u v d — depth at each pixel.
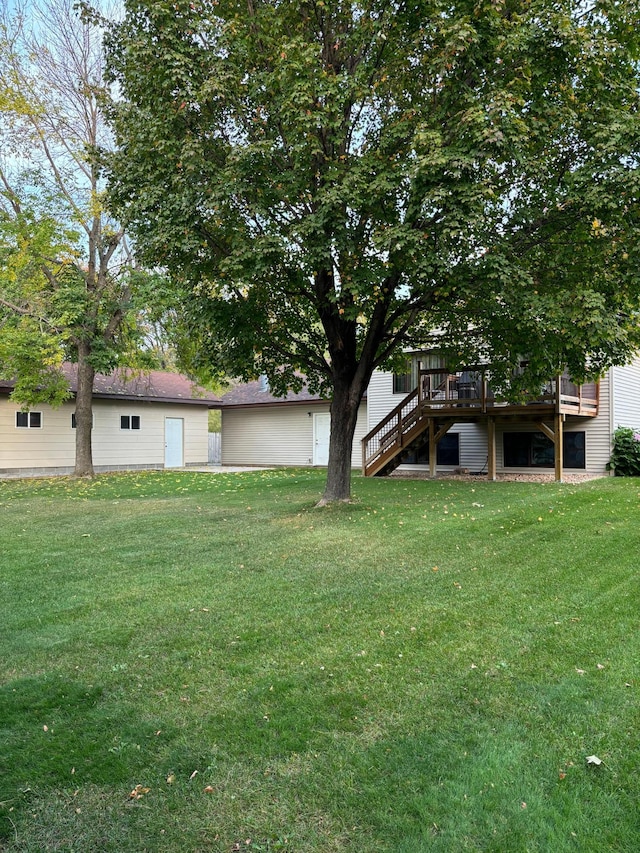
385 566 6.01
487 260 6.96
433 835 2.17
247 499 11.30
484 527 7.76
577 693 3.23
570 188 7.14
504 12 7.16
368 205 7.08
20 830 2.23
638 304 8.30
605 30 7.43
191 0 7.23
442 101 7.09
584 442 15.17
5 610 4.79
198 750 2.75
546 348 8.73
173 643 4.06
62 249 13.84
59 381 15.70
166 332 16.33
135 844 2.16
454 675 3.49
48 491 13.34
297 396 22.95
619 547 6.50
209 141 7.74
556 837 2.16
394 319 9.25
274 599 4.98
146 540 7.48
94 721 3.02
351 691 3.31
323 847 2.13
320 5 7.45
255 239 7.46
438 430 15.42
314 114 6.77
